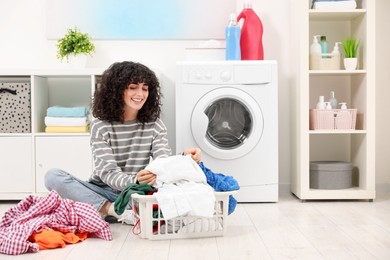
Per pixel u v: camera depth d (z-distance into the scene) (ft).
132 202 7.42
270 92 10.30
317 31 11.80
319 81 11.84
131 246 6.66
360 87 11.01
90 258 6.08
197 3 11.88
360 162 10.97
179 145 10.25
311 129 11.05
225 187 7.36
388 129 11.87
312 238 7.07
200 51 11.02
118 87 7.75
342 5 10.59
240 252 6.33
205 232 7.16
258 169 10.35
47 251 6.40
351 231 7.52
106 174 7.75
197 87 10.22
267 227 7.86
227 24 11.88
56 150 10.68
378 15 11.80
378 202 10.43
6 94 10.80
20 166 10.68
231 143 10.47
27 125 10.80
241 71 10.22
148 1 11.86
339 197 10.50
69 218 7.03
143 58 11.91
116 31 11.87
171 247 6.59
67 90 11.91
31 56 11.91
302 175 10.49
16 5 11.84
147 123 8.20
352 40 10.85
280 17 11.82
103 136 7.95
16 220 6.87
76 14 11.84
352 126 10.75
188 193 6.84
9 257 6.12
